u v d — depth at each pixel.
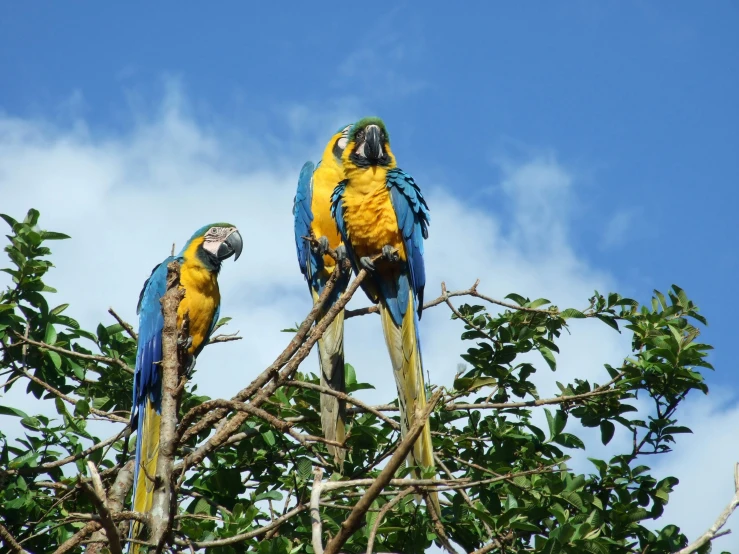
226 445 10.30
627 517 9.51
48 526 9.86
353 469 10.34
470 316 11.66
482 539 9.02
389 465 5.51
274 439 10.39
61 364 11.11
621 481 10.15
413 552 8.87
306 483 9.43
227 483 10.15
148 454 10.48
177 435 7.37
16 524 9.75
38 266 10.91
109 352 11.76
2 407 10.32
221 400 7.20
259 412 7.02
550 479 9.41
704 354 10.45
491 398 11.67
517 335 11.31
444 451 10.45
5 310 10.65
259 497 9.45
